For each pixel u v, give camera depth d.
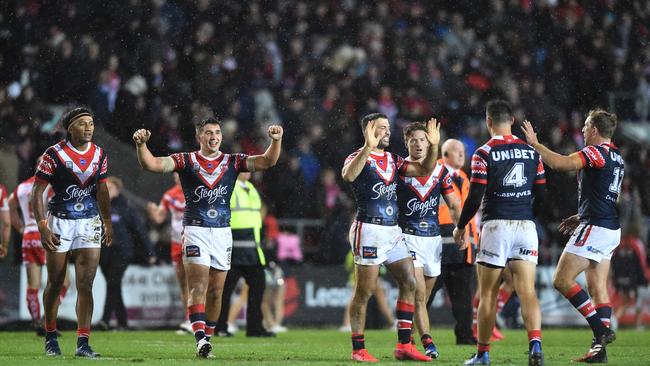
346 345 40.66
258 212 45.72
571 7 85.75
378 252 29.14
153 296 55.56
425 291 32.78
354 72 77.44
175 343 41.16
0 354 33.12
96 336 47.16
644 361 31.70
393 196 29.61
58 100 70.38
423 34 81.88
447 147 39.12
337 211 60.72
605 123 31.30
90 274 31.19
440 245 33.28
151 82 72.88
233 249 44.94
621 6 87.50
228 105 73.38
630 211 64.69
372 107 74.56
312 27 81.56
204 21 77.88
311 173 69.88
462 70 80.12
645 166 75.50
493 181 28.00
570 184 67.88
